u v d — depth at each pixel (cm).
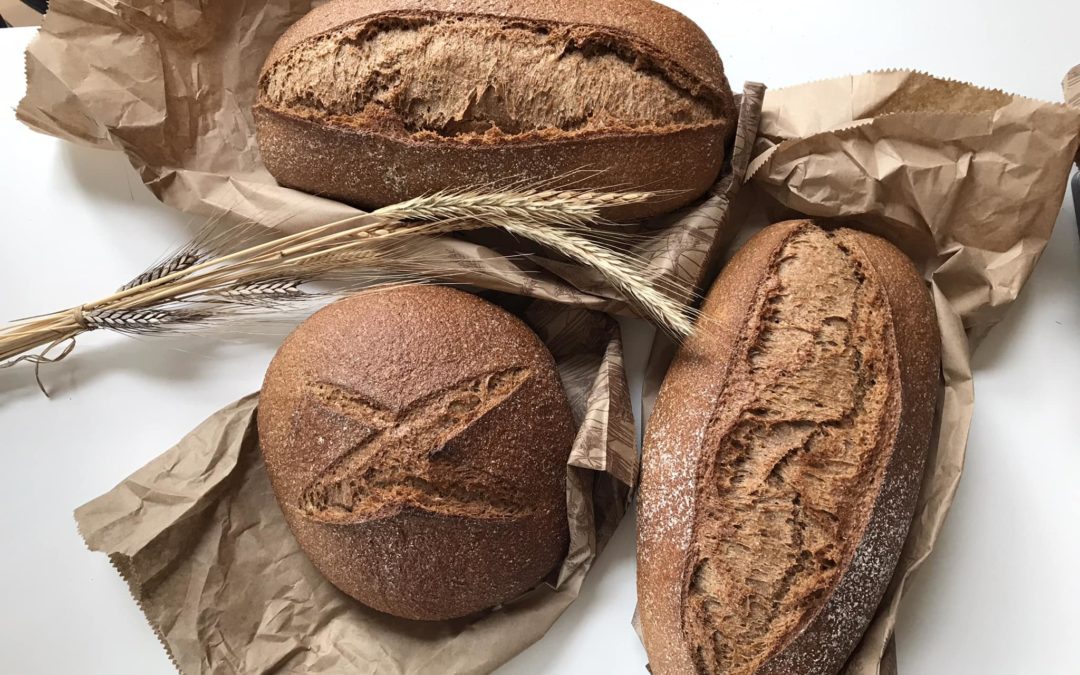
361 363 41
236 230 48
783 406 39
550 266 46
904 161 43
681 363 43
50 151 51
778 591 39
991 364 47
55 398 49
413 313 43
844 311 40
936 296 44
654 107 42
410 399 41
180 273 44
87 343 49
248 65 49
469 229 45
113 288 50
